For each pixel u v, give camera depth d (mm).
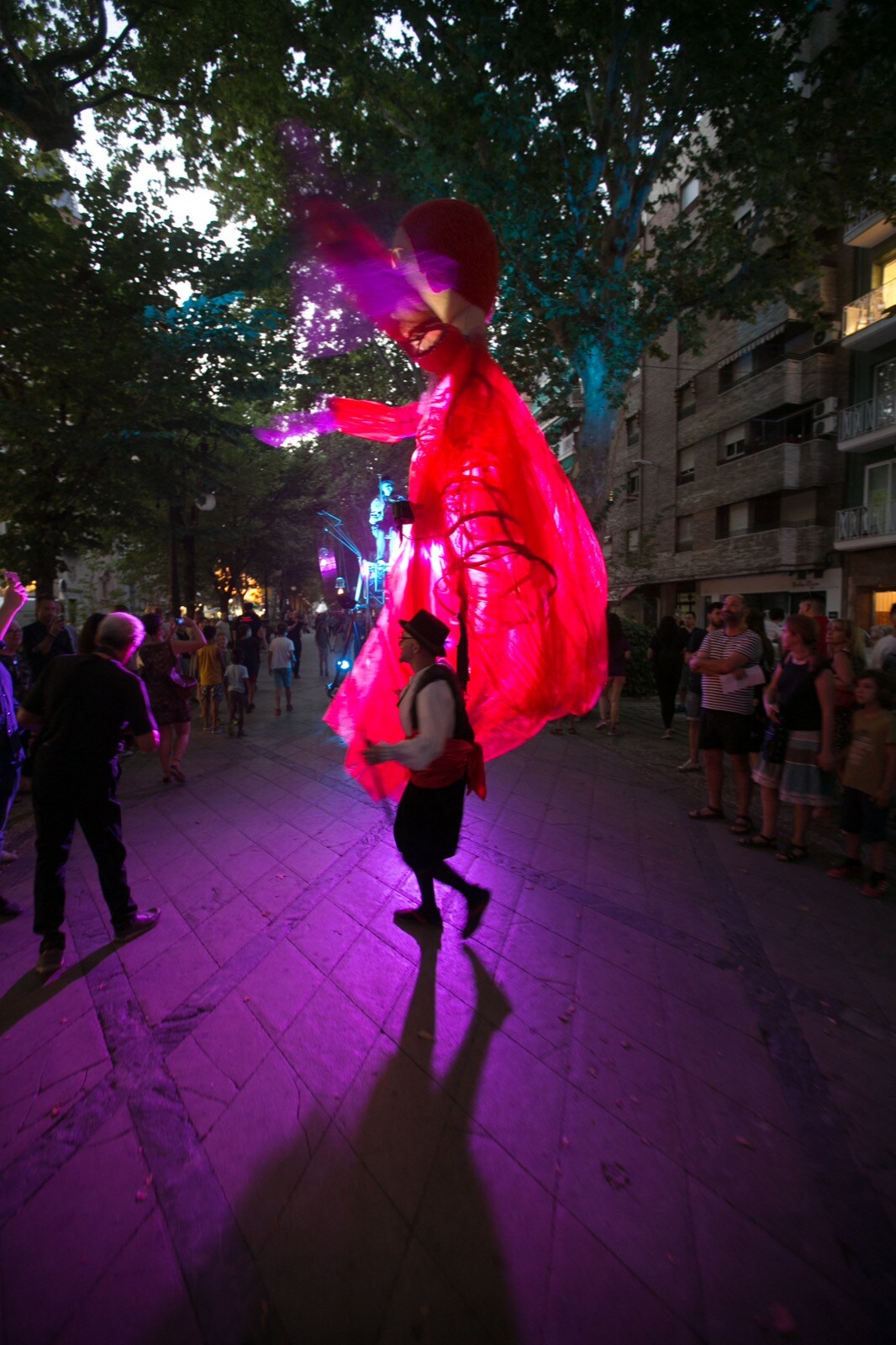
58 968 3268
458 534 2734
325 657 19125
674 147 12297
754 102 11016
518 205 10188
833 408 19828
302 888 4188
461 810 3367
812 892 4203
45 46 12289
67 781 3338
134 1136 2225
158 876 4434
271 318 10508
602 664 2984
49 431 9125
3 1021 2869
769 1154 2152
